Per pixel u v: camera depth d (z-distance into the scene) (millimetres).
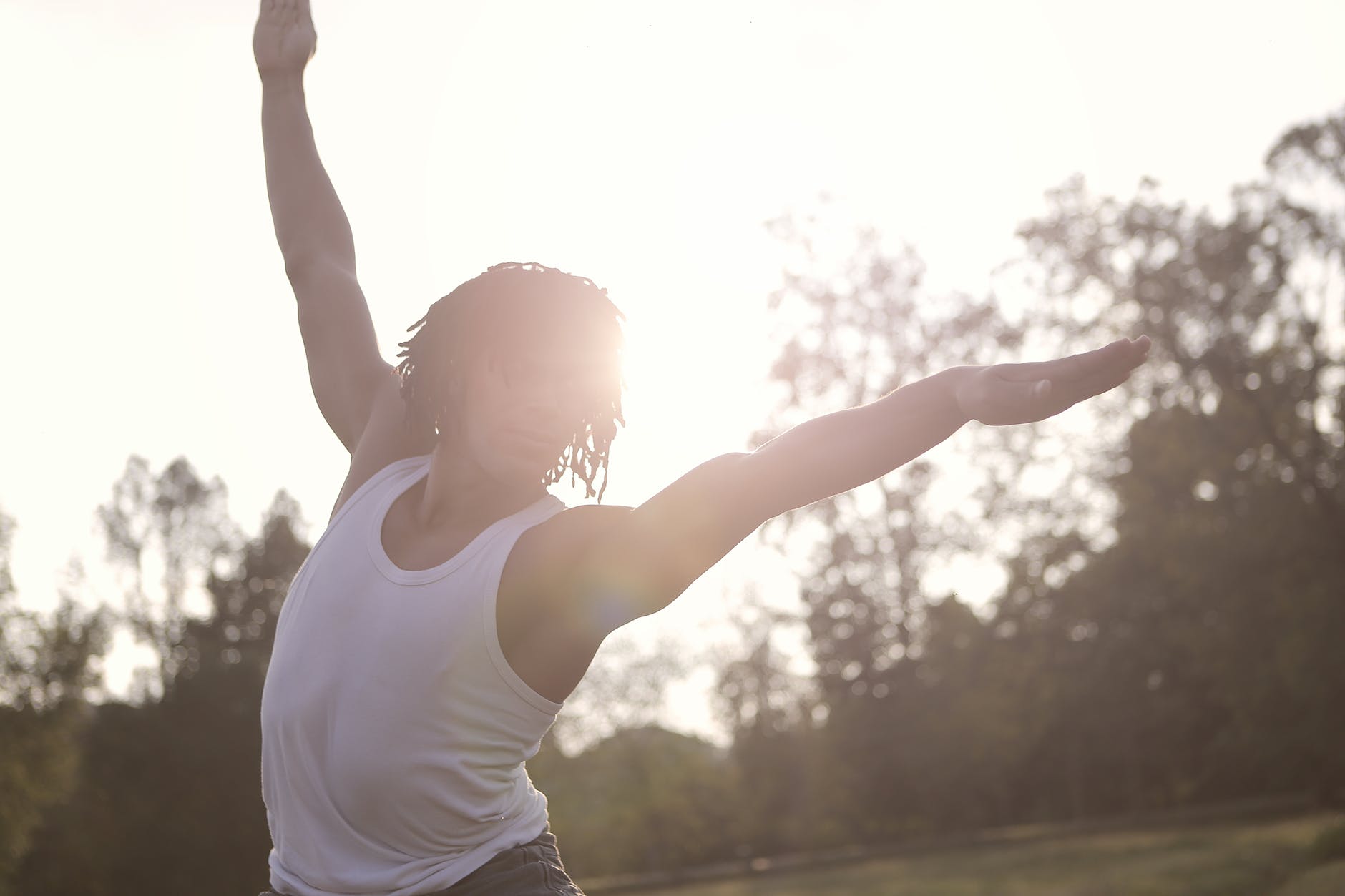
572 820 51500
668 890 43562
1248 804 50156
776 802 51531
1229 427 34312
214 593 59312
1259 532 34656
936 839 49219
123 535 63406
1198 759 52094
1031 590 46906
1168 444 35531
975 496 43406
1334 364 33281
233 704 44969
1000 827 55938
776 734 52031
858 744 47844
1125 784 56781
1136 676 47250
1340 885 18562
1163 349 33844
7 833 31438
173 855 42250
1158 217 33781
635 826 51469
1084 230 34031
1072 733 51188
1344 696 34094
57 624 31672
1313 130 32219
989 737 46594
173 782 42875
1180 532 36812
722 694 51969
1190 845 32688
